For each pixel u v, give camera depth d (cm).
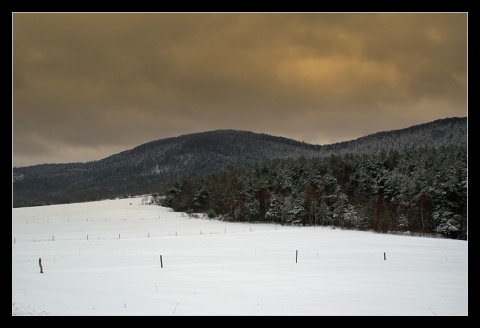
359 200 10088
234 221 10462
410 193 8825
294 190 10300
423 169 9988
